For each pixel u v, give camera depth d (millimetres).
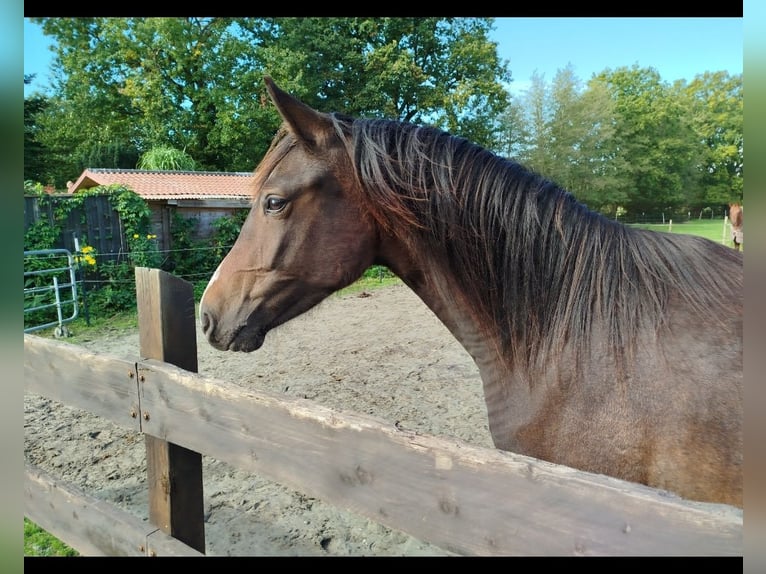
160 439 1338
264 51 19203
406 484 845
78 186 13938
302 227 1421
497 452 763
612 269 1251
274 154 1469
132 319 7695
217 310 1517
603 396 1165
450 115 20562
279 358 5488
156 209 10609
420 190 1354
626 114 32250
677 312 1183
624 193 27172
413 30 21188
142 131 22234
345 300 9125
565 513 685
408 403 4086
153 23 19016
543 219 1310
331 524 2480
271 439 1050
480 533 766
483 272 1347
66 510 1493
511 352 1343
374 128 1399
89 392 1522
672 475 1067
